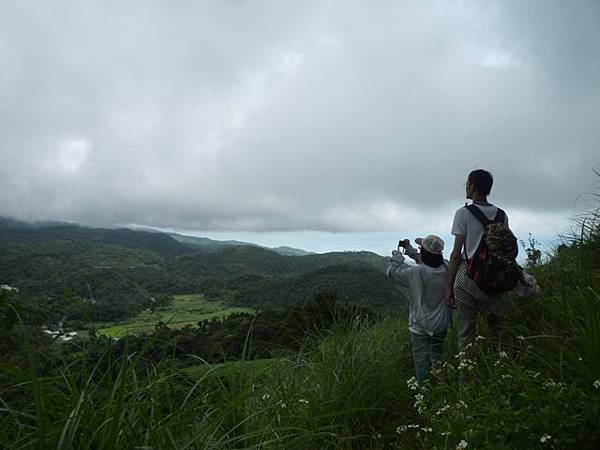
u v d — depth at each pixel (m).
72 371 2.17
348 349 4.48
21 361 2.04
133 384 2.31
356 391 4.04
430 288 4.38
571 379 2.74
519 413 2.33
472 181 4.22
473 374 3.31
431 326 4.31
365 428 3.77
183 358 2.97
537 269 5.04
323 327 4.99
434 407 3.11
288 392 3.72
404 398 4.16
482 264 3.82
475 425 2.39
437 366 3.96
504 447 2.21
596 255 4.56
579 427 2.14
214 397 3.01
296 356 4.35
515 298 4.19
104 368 2.27
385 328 5.58
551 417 2.20
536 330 3.70
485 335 4.16
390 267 4.52
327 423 3.59
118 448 1.92
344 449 3.44
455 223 4.05
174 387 2.69
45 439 1.78
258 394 3.54
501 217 4.05
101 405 2.11
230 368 3.32
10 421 1.86
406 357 5.02
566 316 3.47
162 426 2.14
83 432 1.91
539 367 3.11
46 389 2.10
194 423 2.45
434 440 2.80
